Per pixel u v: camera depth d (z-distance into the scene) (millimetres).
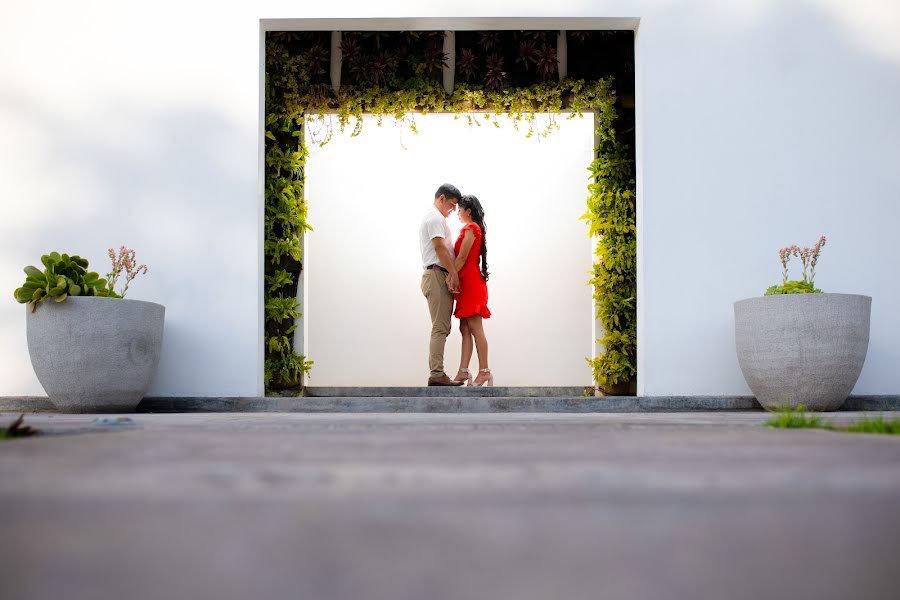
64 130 4965
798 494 619
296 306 5961
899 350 4914
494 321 7691
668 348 4895
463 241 6348
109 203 4949
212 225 4945
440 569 357
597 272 6035
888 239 4945
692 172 4945
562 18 4941
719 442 1495
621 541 421
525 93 6062
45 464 962
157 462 998
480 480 744
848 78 4977
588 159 7758
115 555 388
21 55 4965
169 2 4980
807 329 4309
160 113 4973
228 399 4754
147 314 4457
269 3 4977
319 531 450
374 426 2299
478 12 4926
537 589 321
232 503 569
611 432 1929
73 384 4285
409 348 7699
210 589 321
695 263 4922
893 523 476
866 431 1942
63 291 4273
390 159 7758
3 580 339
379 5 4941
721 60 4973
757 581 339
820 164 4965
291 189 5812
